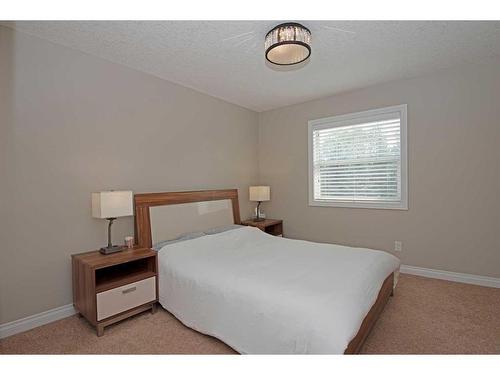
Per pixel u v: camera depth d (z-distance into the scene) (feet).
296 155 13.70
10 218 6.71
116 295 6.96
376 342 6.16
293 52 6.97
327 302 5.01
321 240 12.97
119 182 8.87
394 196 11.05
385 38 7.52
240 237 10.06
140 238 9.05
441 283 9.67
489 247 9.23
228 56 8.49
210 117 12.20
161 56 8.43
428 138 10.16
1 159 6.56
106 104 8.55
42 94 7.20
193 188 11.37
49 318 7.31
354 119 11.86
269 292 5.56
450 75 9.68
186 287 7.01
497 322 7.00
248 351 5.52
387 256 8.04
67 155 7.68
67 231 7.70
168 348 6.11
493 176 9.11
